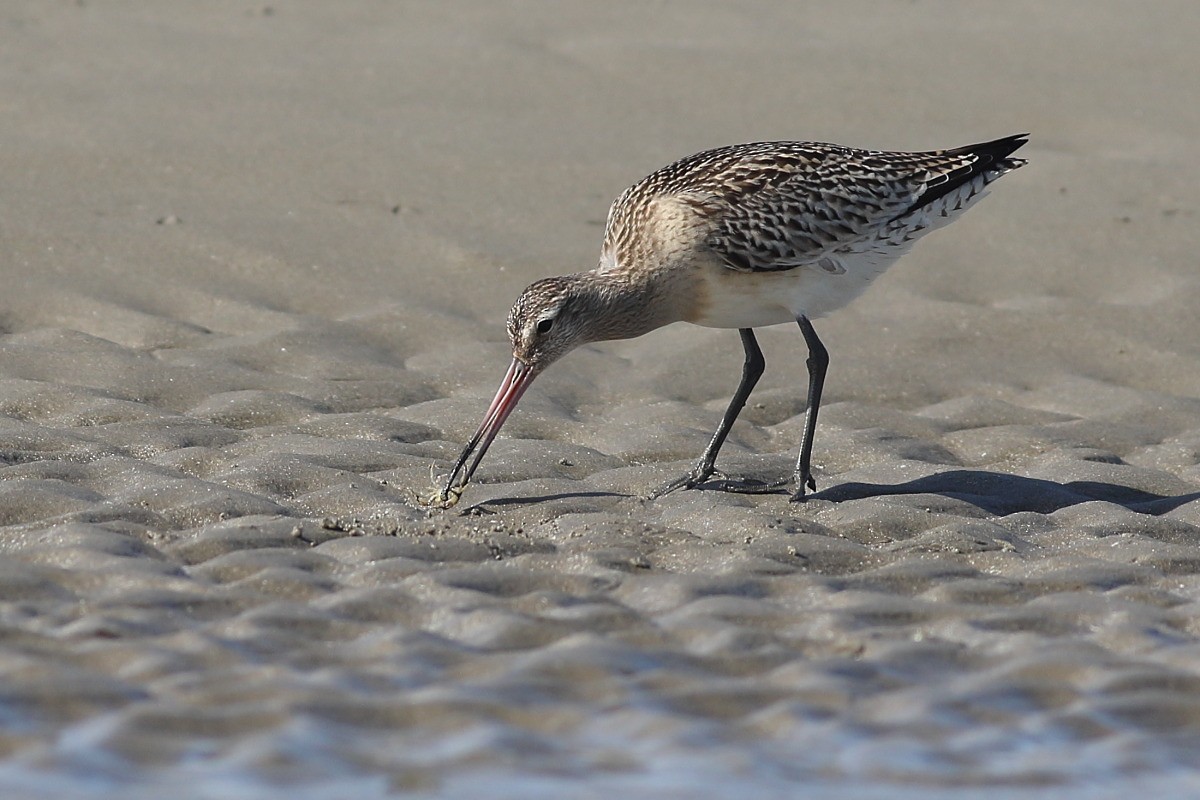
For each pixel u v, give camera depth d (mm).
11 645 9250
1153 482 13484
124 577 10312
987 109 21797
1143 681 9477
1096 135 21328
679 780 8320
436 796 8094
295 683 9023
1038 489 13266
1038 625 10266
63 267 16406
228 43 22828
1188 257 18094
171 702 8766
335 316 16219
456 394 14945
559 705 9000
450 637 9797
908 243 14148
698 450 13992
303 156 19281
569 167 19531
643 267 13562
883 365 15852
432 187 18844
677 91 22000
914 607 10422
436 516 12070
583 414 14789
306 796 8047
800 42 23938
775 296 13711
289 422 14078
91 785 8039
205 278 16562
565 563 11016
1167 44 24297
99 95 20562
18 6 23641
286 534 11211
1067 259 18047
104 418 13680
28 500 11625
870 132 20875
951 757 8664
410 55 22781
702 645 9750
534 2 25141
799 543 11539
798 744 8742
